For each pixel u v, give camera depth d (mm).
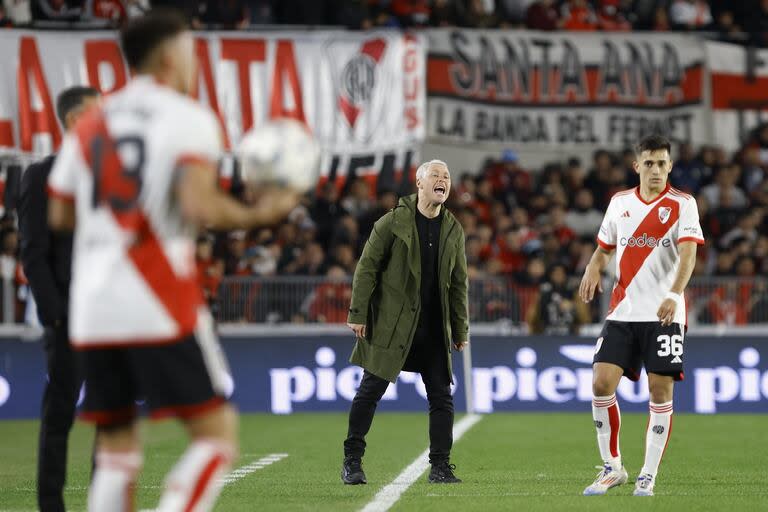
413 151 59938
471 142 64812
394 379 27766
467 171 72625
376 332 27984
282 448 37469
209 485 14492
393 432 43344
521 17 73000
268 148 14102
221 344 53344
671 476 29641
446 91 64312
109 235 14398
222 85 59594
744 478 29219
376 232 28031
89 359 15070
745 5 74062
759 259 62062
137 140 14367
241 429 44844
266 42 59969
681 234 25734
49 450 20344
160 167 14250
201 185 14086
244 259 58438
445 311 27906
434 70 64188
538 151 73625
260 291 53750
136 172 14297
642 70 66125
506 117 65188
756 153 67188
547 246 60781
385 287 28000
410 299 27781
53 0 62969
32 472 31547
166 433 42531
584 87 65688
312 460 33812
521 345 53500
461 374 53406
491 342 53531
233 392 53250
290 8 68750
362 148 60188
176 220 14492
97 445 17516
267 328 53719
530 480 28719
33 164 20078
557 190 66562
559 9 71062
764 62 67250
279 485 27578
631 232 26234
